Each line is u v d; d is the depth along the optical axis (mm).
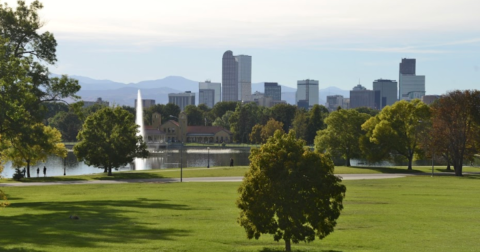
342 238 33656
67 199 54906
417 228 37156
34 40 55219
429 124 108875
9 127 49438
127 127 97812
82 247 28062
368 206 48438
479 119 95312
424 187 69000
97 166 98750
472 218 41500
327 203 28875
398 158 118062
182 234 33500
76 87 53938
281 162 28922
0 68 42562
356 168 109000
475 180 81875
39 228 33906
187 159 161625
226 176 89062
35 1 55188
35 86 52375
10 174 110438
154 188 68062
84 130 96750
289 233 28656
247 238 31609
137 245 29172
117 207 46406
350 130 123500
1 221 37125
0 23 53531
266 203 28625
